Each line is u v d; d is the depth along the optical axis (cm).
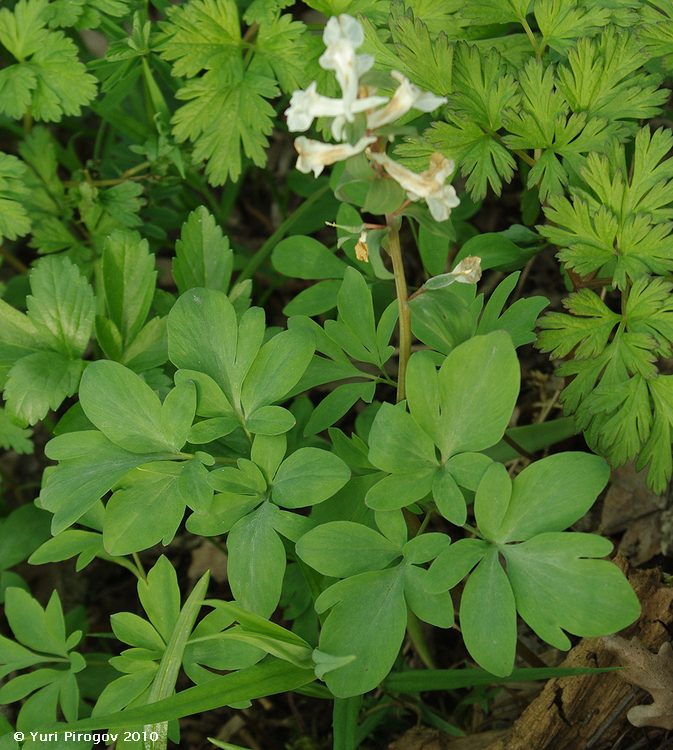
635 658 39
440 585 34
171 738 39
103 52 65
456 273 35
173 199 60
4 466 57
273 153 67
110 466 37
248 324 38
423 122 50
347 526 36
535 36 46
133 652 38
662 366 46
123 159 59
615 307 51
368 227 35
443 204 32
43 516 50
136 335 44
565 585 33
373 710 45
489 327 41
